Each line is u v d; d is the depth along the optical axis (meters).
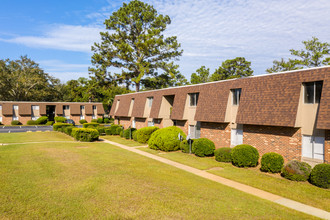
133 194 10.30
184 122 26.30
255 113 17.42
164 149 22.91
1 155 18.12
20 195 9.78
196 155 21.00
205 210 8.98
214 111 21.19
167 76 52.38
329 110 13.22
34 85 72.00
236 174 15.08
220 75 57.00
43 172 13.45
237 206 9.59
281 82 16.66
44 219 7.80
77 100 77.69
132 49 45.50
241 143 19.52
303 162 14.19
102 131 37.84
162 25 49.34
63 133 36.47
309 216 9.15
